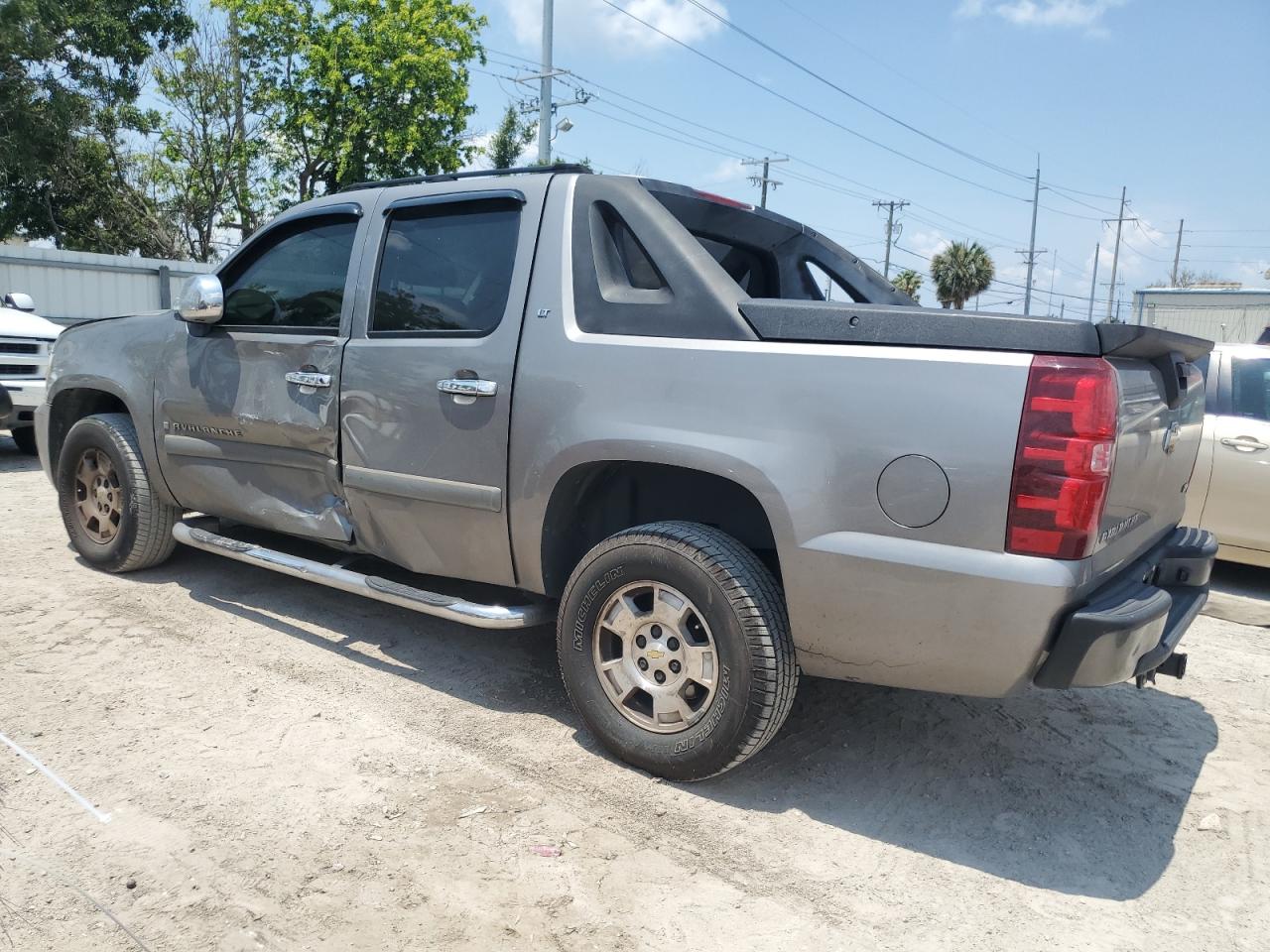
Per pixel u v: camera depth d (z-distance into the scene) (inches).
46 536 226.2
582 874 101.6
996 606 98.0
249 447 163.8
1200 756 137.6
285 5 1012.5
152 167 1119.0
